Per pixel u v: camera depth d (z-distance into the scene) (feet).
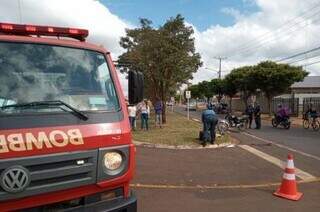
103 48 16.96
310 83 231.50
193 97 372.58
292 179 27.73
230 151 51.80
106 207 14.57
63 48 15.88
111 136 14.96
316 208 25.17
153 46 95.40
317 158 46.50
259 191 29.45
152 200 26.61
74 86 15.46
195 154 48.32
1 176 12.53
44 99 14.62
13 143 12.89
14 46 14.94
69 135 13.96
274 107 173.78
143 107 81.46
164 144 55.62
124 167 15.23
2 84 14.17
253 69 157.48
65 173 13.61
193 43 99.04
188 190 29.53
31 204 13.17
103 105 15.62
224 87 216.33
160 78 97.55
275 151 52.54
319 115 113.60
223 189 29.99
